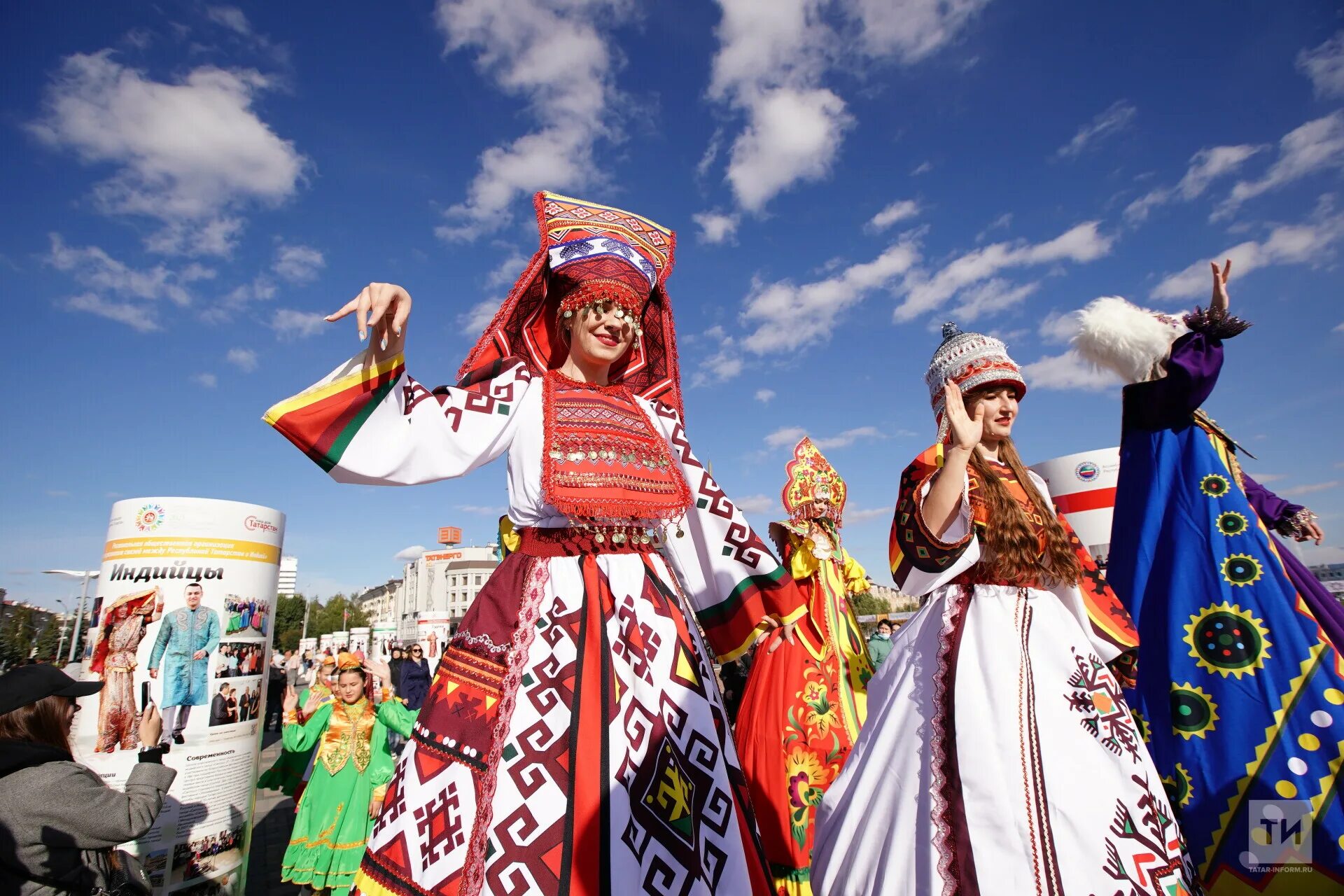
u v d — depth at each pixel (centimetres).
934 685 235
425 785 169
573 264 228
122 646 467
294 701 602
